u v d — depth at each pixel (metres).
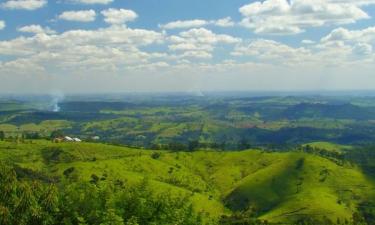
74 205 41.59
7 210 38.47
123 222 38.97
